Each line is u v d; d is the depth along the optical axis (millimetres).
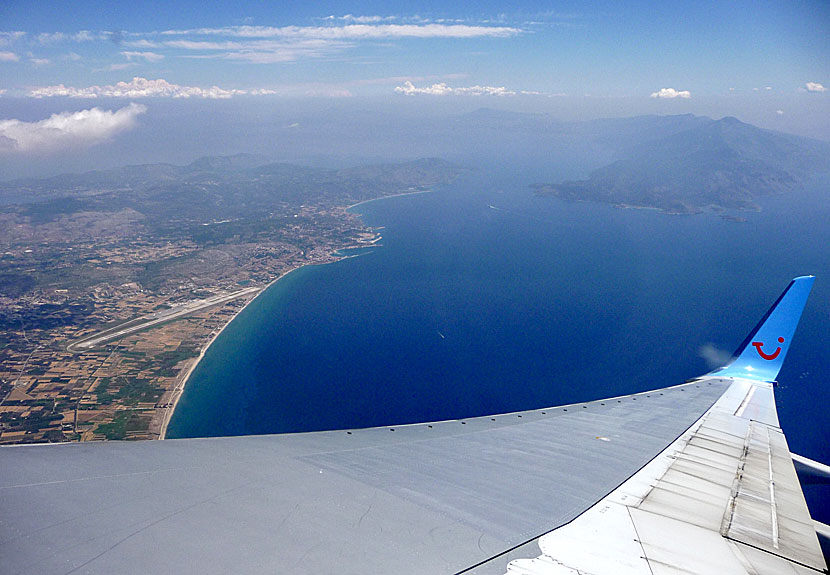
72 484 8320
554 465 14695
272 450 12352
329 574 6332
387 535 8008
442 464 13523
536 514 10383
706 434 19703
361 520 8477
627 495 12703
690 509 12336
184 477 9305
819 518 54938
